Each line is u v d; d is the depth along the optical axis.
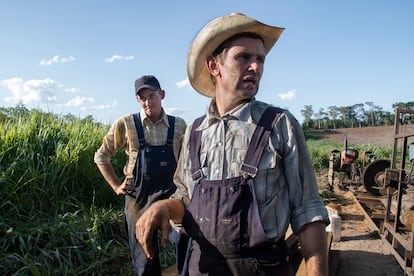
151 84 3.18
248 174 1.44
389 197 5.51
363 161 10.80
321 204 1.44
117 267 4.01
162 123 3.26
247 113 1.54
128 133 3.28
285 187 1.48
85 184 5.54
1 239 3.76
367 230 6.50
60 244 3.97
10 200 4.39
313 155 16.47
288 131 1.47
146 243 1.49
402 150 5.04
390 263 4.99
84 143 5.89
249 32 1.59
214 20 1.62
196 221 1.53
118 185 3.52
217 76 1.67
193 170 1.58
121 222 4.78
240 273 1.42
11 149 4.98
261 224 1.39
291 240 4.07
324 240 1.40
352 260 5.12
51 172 4.82
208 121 1.62
